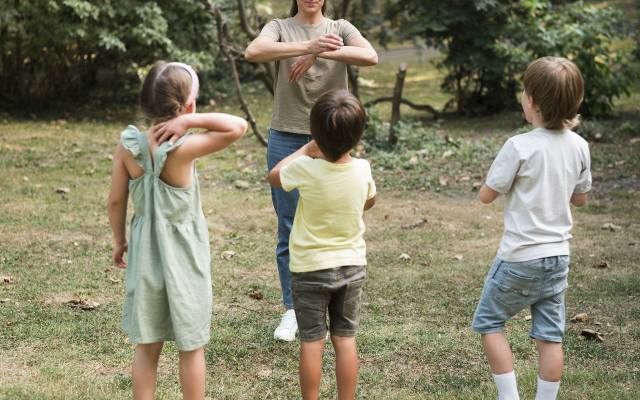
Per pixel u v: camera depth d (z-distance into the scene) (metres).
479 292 5.42
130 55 13.34
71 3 11.65
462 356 4.35
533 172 3.30
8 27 12.08
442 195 8.20
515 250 3.33
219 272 5.83
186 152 3.10
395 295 5.36
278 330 4.56
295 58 4.39
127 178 3.18
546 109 3.31
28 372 4.01
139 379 3.25
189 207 3.17
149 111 3.16
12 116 12.55
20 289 5.29
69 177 8.78
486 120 12.59
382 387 3.96
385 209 7.67
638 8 18.30
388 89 15.96
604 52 11.64
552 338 3.39
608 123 11.37
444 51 13.06
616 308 5.06
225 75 15.68
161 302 3.14
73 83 13.70
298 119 4.45
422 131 10.35
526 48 12.32
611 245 6.43
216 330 4.66
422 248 6.49
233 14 13.78
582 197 3.54
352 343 3.45
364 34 13.68
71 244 6.40
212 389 3.90
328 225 3.34
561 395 3.79
